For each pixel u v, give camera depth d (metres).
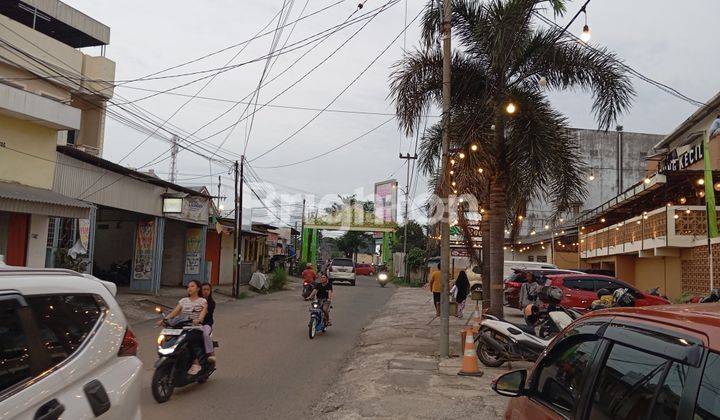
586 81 12.68
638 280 27.38
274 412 7.42
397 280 47.78
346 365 11.02
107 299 3.77
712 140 21.50
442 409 7.50
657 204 25.36
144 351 11.31
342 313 20.66
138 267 22.00
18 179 14.85
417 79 13.62
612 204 27.42
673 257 23.05
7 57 18.88
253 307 21.48
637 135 44.03
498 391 3.58
